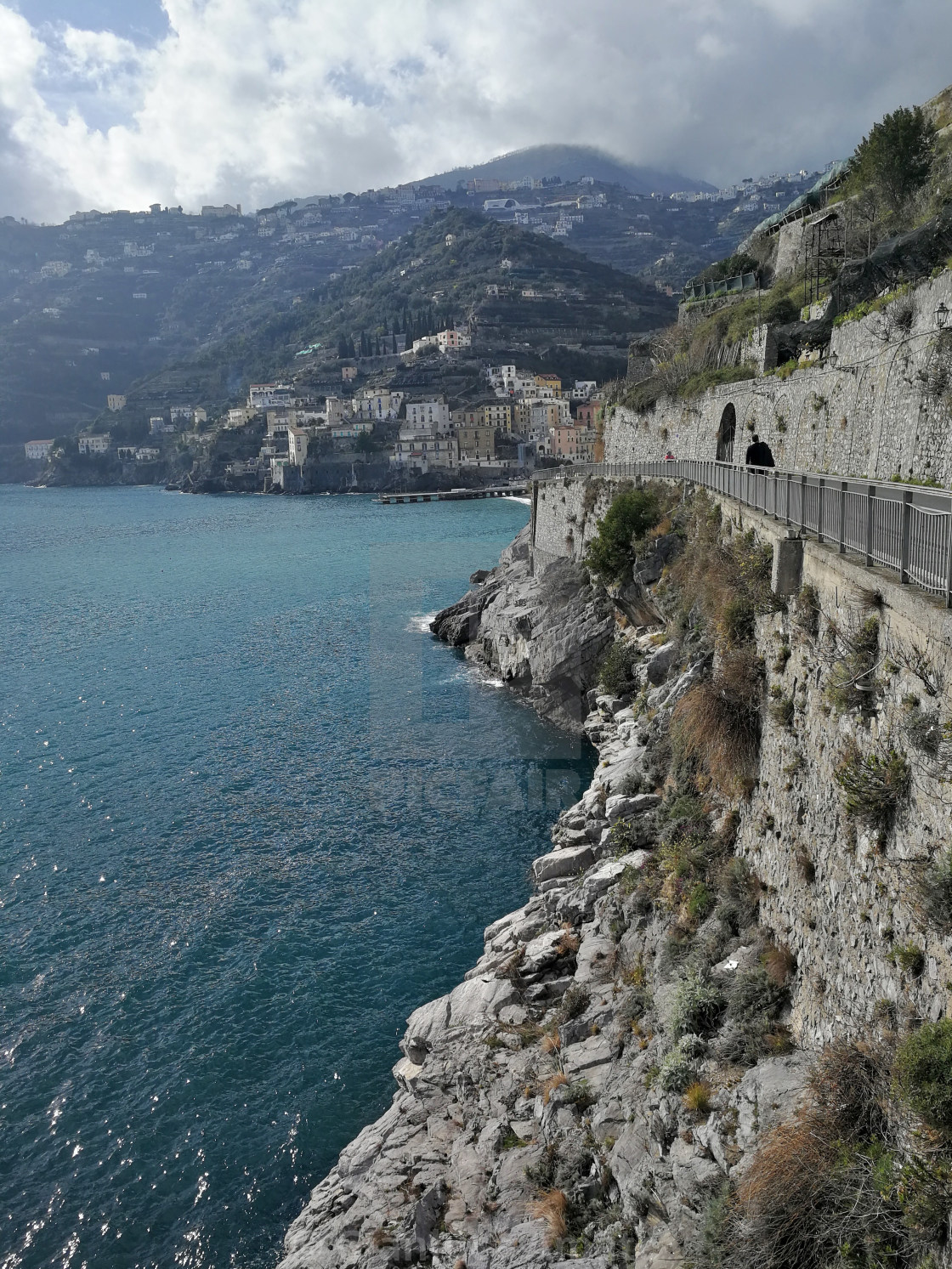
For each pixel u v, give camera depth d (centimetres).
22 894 3706
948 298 2206
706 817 2294
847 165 6812
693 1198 1270
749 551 2373
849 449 2970
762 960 1619
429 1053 2366
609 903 2470
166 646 7931
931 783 1019
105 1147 2431
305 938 3266
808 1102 1180
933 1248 869
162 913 3509
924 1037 898
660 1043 1697
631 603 4209
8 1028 2897
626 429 7419
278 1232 2153
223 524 19062
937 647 1015
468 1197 1762
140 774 4941
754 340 5134
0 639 8488
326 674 6744
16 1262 2131
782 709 1695
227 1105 2548
